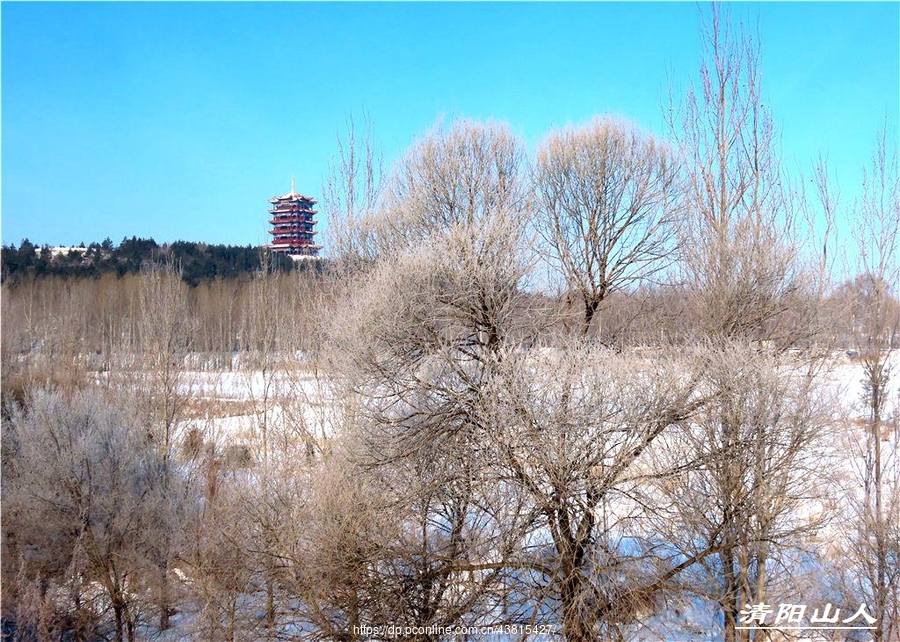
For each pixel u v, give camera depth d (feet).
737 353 31.94
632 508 33.01
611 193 46.98
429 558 34.12
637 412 30.78
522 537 32.58
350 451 34.47
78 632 40.40
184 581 40.96
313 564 33.37
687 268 40.34
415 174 47.60
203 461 49.16
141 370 61.21
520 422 30.35
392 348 33.40
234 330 103.19
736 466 31.14
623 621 30.73
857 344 38.73
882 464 39.09
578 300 46.09
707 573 33.53
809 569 35.63
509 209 40.37
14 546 41.60
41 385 68.13
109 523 42.01
